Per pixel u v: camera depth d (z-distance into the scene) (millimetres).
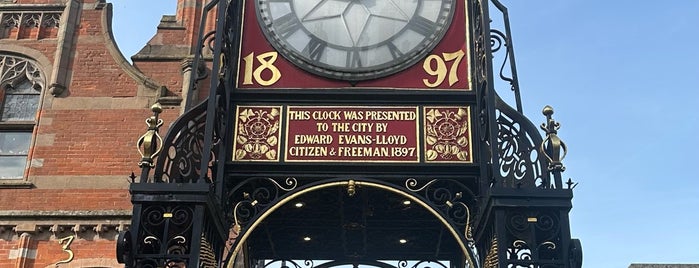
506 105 7504
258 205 7488
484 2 7652
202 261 6680
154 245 6758
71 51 12688
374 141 7621
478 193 7465
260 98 7832
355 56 8055
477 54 7863
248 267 9523
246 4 8414
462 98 7797
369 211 8711
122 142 11820
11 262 10836
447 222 7207
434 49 8078
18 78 12602
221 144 7508
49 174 11516
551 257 6730
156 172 7016
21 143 12188
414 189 7578
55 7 13156
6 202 11281
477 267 7086
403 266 10359
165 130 11914
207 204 6656
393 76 7961
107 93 12266
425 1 8344
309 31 8195
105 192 11383
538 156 7141
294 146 7617
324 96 7797
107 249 10977
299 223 9148
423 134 7652
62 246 10961
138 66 12898
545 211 6680
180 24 13391
